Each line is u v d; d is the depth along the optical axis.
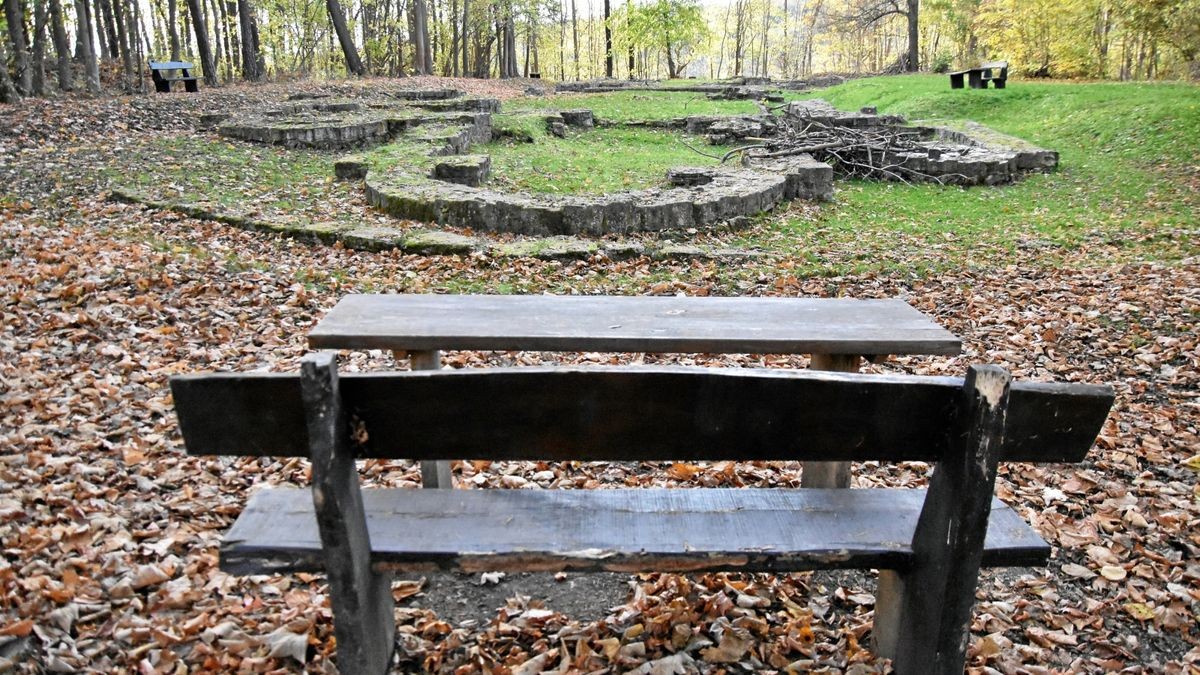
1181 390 4.82
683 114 20.34
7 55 18.36
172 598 2.50
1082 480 3.71
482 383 1.67
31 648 2.24
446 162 10.89
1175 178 13.56
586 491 2.16
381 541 1.92
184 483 3.29
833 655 2.40
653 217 8.86
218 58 29.58
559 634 2.46
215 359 4.62
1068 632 2.63
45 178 8.85
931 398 1.71
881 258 8.21
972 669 2.38
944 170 13.99
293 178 10.44
